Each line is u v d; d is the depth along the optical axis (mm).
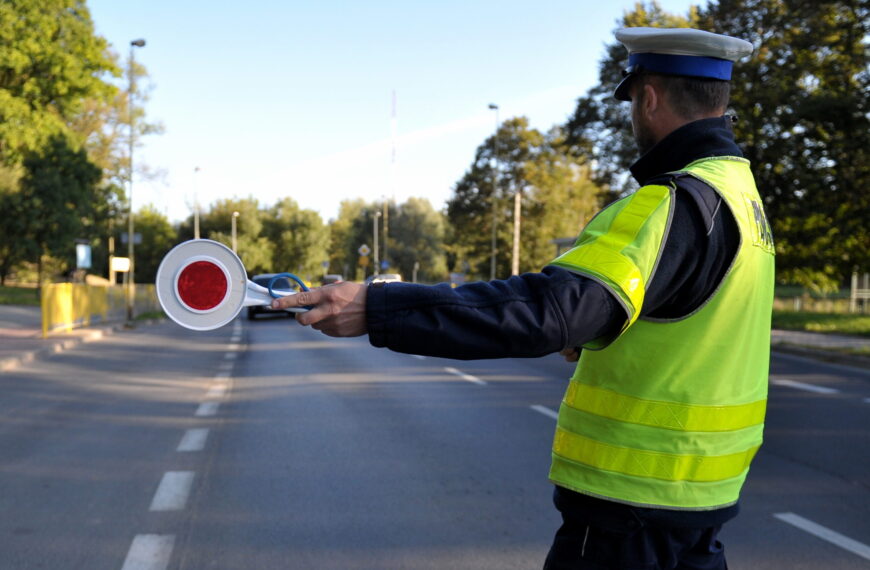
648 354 1464
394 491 5199
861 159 20641
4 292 40031
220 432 7246
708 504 1519
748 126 21531
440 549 4109
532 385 10773
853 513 4785
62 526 4441
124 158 48281
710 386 1471
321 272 97438
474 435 7105
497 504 4910
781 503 5004
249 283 1335
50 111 36219
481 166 68062
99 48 35344
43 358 14188
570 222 68312
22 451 6402
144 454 6297
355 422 7770
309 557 3988
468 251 71625
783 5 21438
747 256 1463
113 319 26484
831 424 7812
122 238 26484
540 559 3977
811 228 22891
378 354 15586
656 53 1583
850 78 21203
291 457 6191
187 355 15258
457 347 1245
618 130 31719
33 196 41188
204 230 93250
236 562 3912
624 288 1291
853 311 26500
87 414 8250
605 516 1524
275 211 99125
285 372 12297
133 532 4352
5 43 32844
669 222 1377
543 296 1258
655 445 1479
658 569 1534
